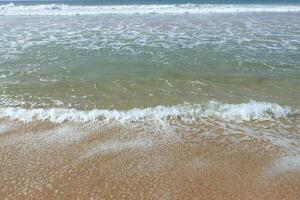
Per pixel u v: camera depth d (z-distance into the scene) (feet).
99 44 46.16
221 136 21.09
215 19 74.38
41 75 32.45
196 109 24.75
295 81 30.55
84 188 16.06
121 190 15.92
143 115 23.86
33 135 21.24
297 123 22.79
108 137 21.06
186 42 47.24
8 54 40.40
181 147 19.86
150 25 64.28
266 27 61.41
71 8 97.19
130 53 40.75
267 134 21.34
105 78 31.42
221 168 17.74
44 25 65.41
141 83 30.12
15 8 96.84
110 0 186.29
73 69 34.35
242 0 162.81
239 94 27.63
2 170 17.39
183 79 31.12
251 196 15.51
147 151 19.42
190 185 16.30
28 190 15.85
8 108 24.81
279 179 16.75
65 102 26.11
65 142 20.40
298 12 92.17
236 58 38.24
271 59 37.78
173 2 154.51
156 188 16.07
